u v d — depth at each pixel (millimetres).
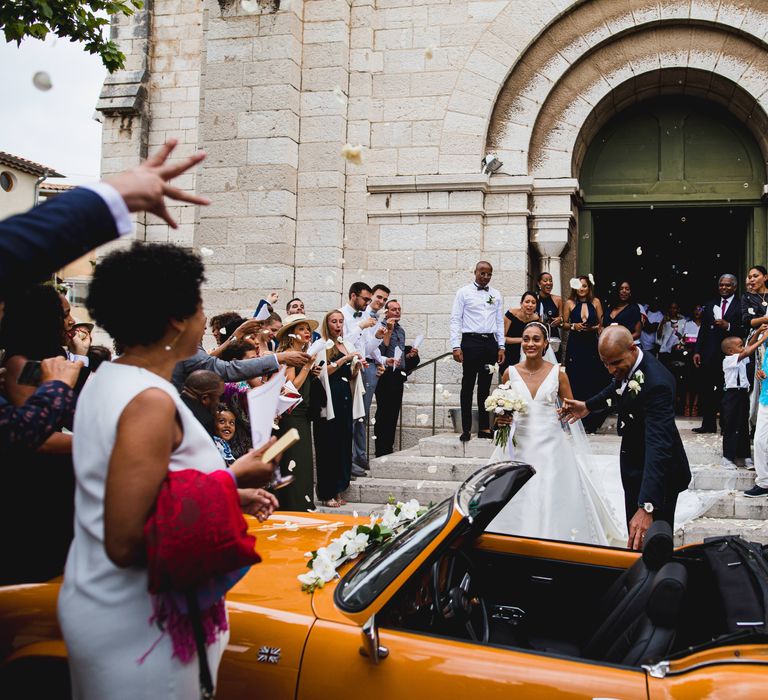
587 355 9820
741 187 11555
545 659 2672
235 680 2867
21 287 1812
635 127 11969
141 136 15320
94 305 2252
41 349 3328
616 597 3359
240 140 11703
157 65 15602
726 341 8531
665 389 4824
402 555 3047
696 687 2453
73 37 7148
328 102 11695
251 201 11602
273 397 2736
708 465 8766
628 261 16297
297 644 2844
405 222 11523
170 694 2113
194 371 5078
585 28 11180
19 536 3148
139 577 2102
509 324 10125
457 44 11461
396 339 10039
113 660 2078
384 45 11734
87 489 2133
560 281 11461
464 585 3629
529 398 5977
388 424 9805
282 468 6707
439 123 11477
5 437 2502
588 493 6055
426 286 11383
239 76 11758
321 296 11562
